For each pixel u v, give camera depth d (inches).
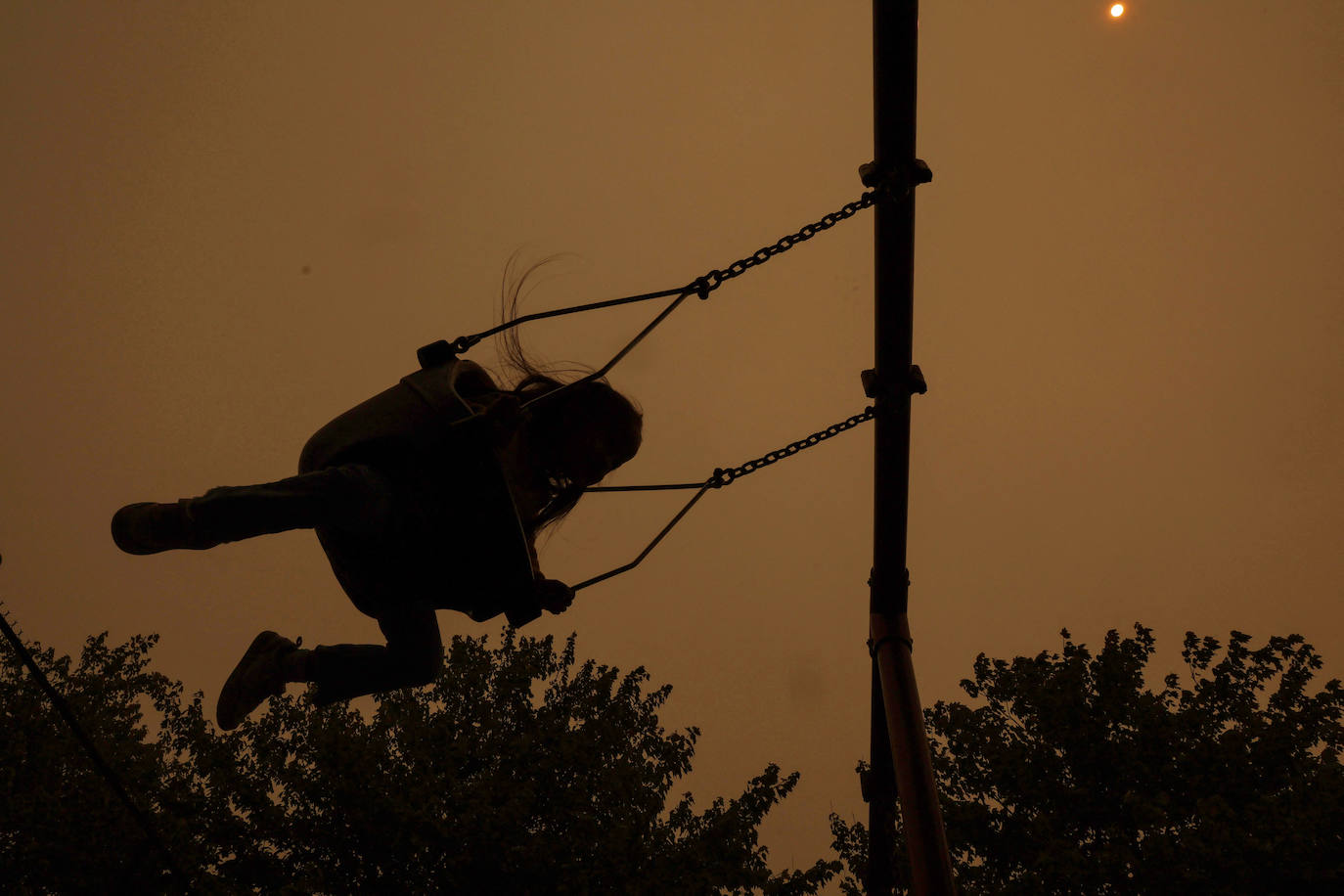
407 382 105.7
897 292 186.2
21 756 483.5
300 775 460.8
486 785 454.9
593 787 478.6
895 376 197.8
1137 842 436.5
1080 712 480.7
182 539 83.0
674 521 175.2
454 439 99.7
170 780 489.4
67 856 432.5
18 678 522.3
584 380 118.9
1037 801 461.1
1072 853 415.2
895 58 159.9
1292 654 483.8
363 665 115.2
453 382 106.4
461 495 99.3
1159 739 464.8
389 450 98.3
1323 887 390.3
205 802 464.4
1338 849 392.5
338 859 446.3
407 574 102.3
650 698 527.8
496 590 104.0
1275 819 404.8
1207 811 401.7
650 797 483.8
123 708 539.8
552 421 116.3
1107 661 498.0
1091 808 450.6
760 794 487.5
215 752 474.6
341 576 106.6
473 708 517.0
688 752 512.7
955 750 500.7
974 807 467.8
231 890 432.5
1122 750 462.3
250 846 451.8
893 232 176.4
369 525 96.1
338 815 452.8
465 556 101.3
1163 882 401.7
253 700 117.9
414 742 480.7
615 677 532.4
